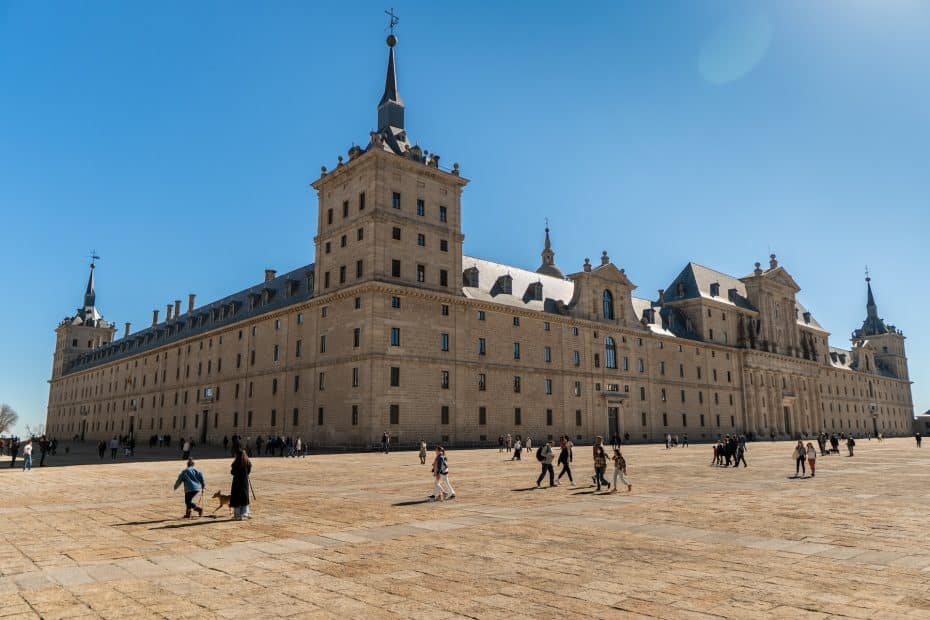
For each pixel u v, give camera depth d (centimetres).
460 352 6712
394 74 7275
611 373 8494
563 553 1273
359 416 5962
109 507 2023
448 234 6881
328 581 1066
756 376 11106
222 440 8400
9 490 2567
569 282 9138
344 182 6831
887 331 17250
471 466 3847
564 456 2742
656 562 1191
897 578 1066
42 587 1041
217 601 956
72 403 14662
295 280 7825
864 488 2508
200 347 9444
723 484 2689
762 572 1112
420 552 1291
